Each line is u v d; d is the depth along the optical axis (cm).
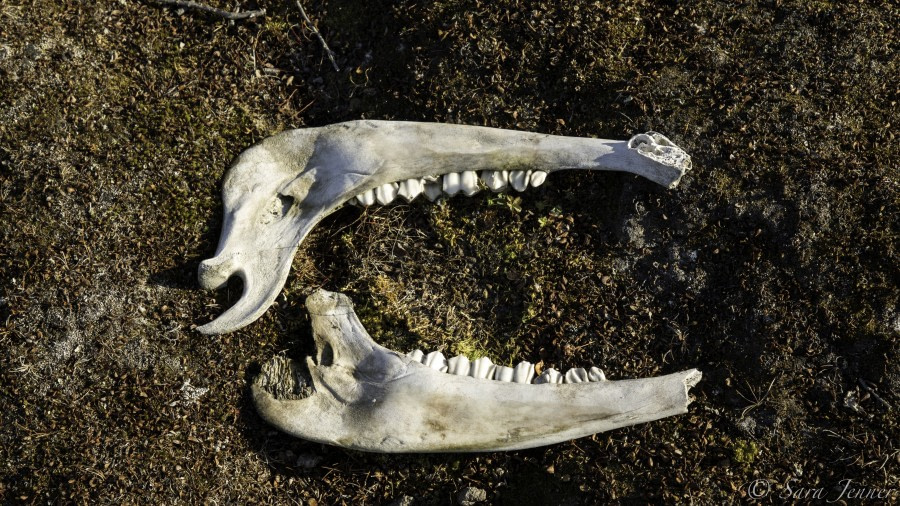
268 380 67
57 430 67
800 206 66
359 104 70
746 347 66
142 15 70
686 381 65
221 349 67
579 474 66
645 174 66
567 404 65
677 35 68
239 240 67
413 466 67
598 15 68
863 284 65
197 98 69
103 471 66
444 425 65
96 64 69
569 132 68
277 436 67
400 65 70
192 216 68
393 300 68
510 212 68
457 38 68
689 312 67
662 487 65
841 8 68
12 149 68
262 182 67
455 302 68
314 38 71
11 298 67
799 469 65
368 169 67
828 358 65
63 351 67
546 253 68
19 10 70
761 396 66
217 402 67
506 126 68
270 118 70
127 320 67
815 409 65
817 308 66
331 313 66
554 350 67
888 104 67
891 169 66
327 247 69
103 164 68
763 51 68
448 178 67
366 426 65
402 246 69
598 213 68
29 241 67
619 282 67
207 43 70
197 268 67
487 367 66
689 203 67
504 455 67
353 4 71
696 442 66
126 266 68
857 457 65
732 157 67
